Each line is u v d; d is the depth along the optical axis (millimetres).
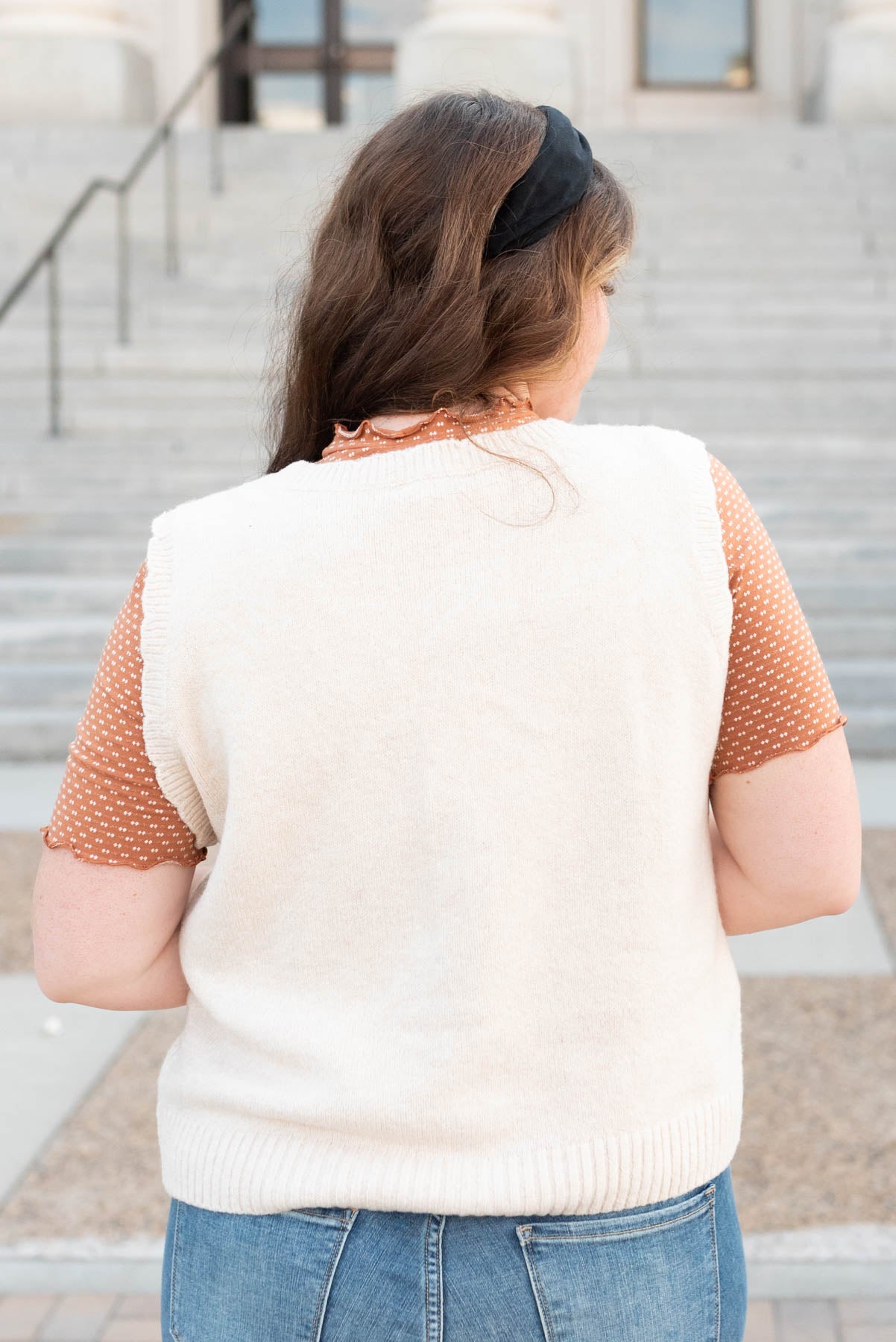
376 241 1012
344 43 15562
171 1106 1047
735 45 14766
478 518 964
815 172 10984
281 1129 984
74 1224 2596
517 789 945
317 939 975
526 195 1002
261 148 11312
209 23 14797
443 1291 948
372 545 960
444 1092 939
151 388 8648
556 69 12469
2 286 10109
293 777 954
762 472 7992
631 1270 965
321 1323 960
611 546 963
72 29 12953
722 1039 1023
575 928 963
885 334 9094
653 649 958
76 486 7934
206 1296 997
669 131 11297
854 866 1028
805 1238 2494
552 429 1007
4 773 6125
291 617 953
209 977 1017
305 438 1074
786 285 9695
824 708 1001
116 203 10906
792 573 7180
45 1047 3389
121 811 997
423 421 1001
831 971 3785
